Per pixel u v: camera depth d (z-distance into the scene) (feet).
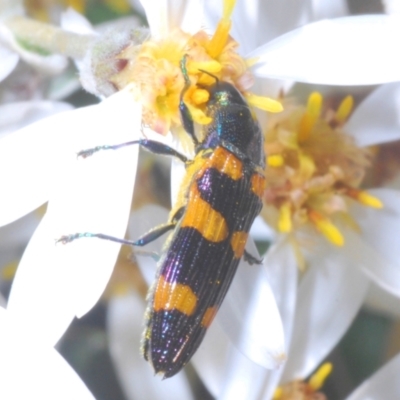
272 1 0.21
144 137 0.19
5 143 0.18
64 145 0.18
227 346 0.21
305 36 0.20
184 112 0.19
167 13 0.20
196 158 0.20
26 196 0.18
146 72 0.20
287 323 0.21
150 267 0.21
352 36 0.20
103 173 0.18
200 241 0.19
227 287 0.19
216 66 0.20
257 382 0.21
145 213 0.20
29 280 0.18
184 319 0.19
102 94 0.20
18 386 0.17
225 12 0.20
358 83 0.20
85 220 0.18
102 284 0.18
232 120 0.20
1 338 0.18
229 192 0.19
